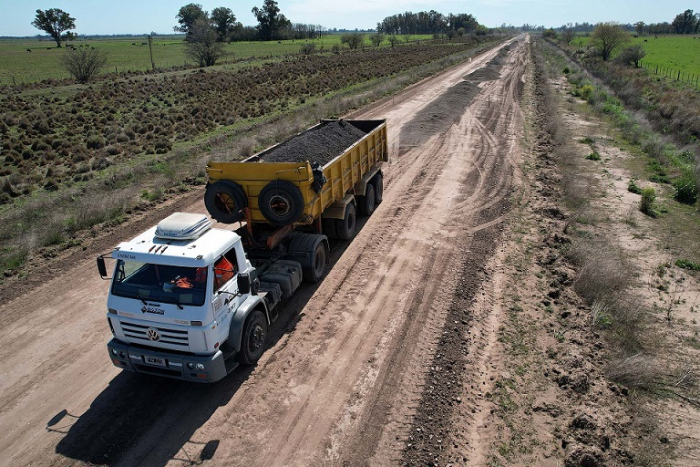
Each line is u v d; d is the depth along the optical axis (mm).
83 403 7242
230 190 9250
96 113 30562
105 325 9227
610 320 8836
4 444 6484
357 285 10414
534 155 20594
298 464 6094
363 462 6098
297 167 9094
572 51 87250
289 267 9469
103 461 6184
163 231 7160
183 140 24203
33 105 32812
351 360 8023
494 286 10250
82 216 13633
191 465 6098
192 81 46625
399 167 19031
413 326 8906
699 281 10562
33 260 11719
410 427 6625
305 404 7094
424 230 13180
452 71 54062
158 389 7523
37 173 19000
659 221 13797
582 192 15555
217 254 6891
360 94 37125
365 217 14227
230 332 7230
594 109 30422
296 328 8938
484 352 8164
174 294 6648
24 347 8555
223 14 143000
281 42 135250
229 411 6996
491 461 6047
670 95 35500
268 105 33625
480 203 15070
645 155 20500
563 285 10266
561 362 7762
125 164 20125
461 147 21766
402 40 148375
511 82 44344
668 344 8375
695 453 6145
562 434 6410
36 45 158375
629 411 6812
